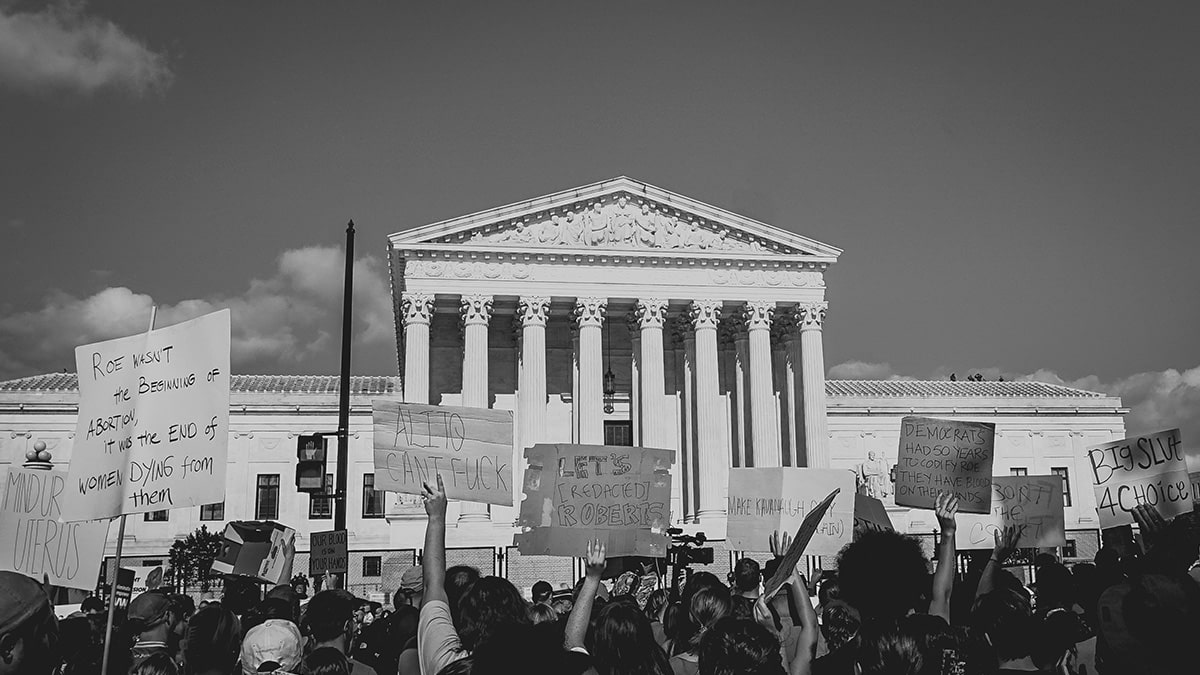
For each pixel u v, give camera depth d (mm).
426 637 10844
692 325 88750
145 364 13836
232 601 22234
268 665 13727
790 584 12508
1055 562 15891
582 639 11906
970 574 20922
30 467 15805
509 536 81375
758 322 87188
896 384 118562
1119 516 19672
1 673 7039
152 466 13508
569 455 16703
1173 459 19250
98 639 18688
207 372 13625
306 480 36625
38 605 7258
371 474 100250
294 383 109000
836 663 11438
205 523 97312
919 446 18562
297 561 96125
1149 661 8492
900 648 9695
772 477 18500
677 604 14609
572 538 16531
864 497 19453
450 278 83875
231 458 99500
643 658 10406
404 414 15672
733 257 86938
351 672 14508
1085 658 13742
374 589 92312
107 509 13500
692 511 88438
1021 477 20172
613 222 87250
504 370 92125
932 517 97688
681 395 93375
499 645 6844
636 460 16891
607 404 93688
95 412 13875
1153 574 8750
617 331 95312
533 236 86062
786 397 91938
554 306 88375
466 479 15688
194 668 11758
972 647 11922
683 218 88312
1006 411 110062
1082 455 110250
